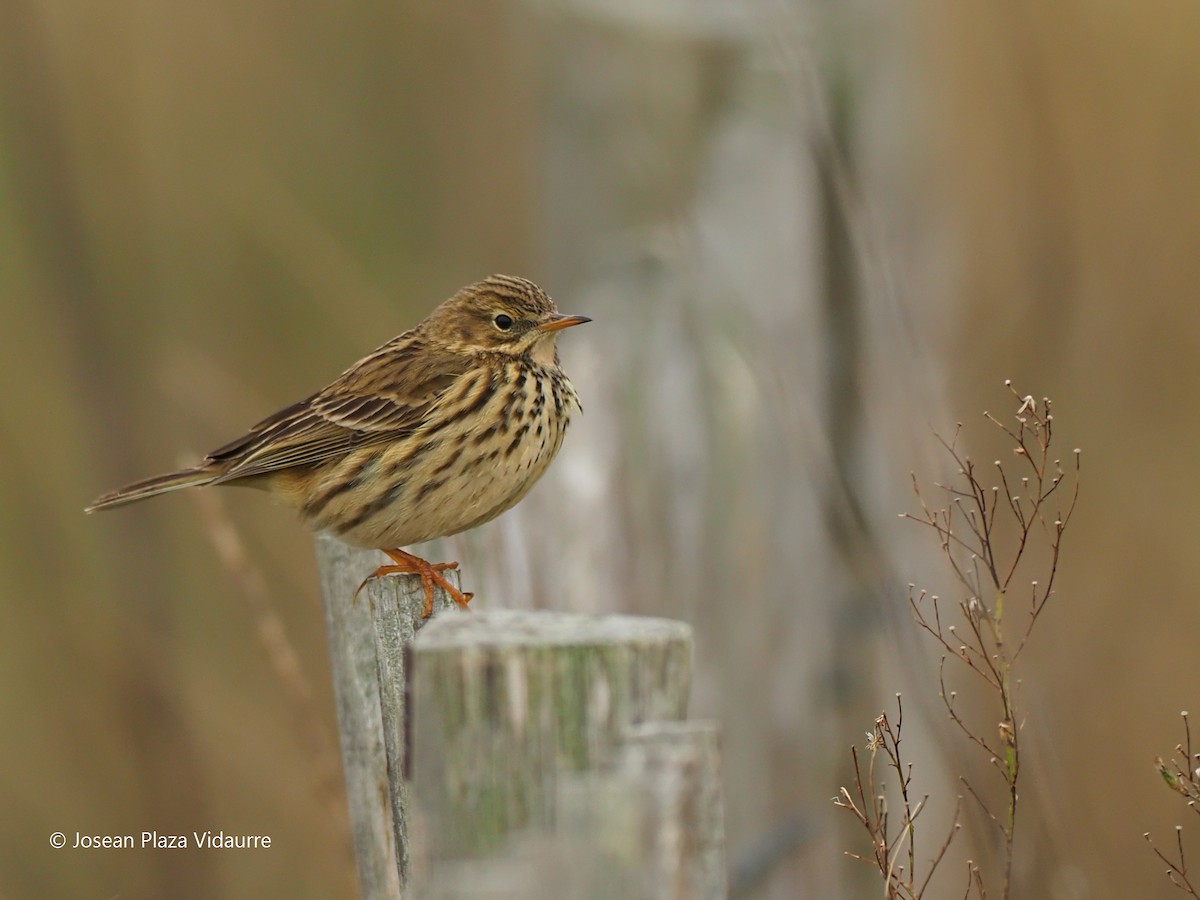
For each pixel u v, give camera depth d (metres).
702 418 11.42
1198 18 17.89
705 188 12.09
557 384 10.96
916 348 11.66
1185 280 17.27
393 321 15.84
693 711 11.47
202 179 18.08
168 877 14.21
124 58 17.53
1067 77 17.61
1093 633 14.97
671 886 5.29
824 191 11.72
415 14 19.08
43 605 15.27
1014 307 14.76
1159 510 16.12
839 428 11.61
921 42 13.05
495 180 18.52
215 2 18.61
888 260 11.59
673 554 11.20
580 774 5.37
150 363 16.80
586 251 12.39
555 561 10.54
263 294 17.44
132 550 15.47
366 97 18.81
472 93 19.09
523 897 5.36
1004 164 16.67
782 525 11.41
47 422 16.11
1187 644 15.46
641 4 12.23
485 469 10.63
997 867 9.28
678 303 11.71
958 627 12.04
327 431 10.95
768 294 11.82
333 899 13.53
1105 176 17.70
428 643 5.43
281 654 11.11
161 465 15.94
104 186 17.31
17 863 14.33
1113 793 14.28
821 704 11.50
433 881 5.43
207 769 14.27
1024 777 9.90
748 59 12.05
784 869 11.67
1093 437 16.48
